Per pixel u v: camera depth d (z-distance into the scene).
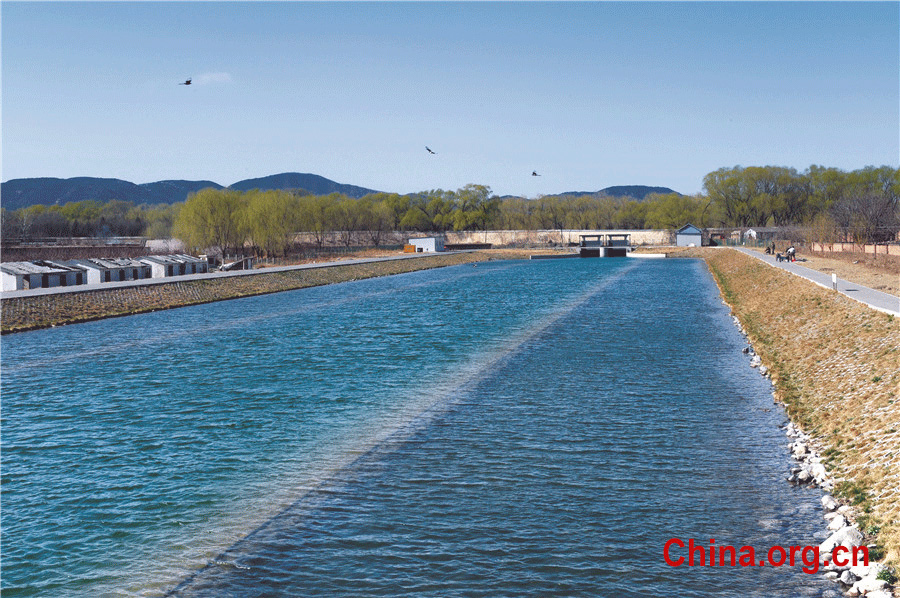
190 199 157.75
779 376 37.12
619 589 16.47
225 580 17.33
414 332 56.19
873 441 23.42
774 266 87.88
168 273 109.00
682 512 20.42
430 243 196.25
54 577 17.73
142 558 18.55
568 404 32.34
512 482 22.92
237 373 41.16
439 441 27.34
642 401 32.66
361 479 23.55
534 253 196.38
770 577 16.80
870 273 73.75
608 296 82.56
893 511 18.44
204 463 25.58
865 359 33.34
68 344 52.75
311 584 17.02
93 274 93.88
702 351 44.88
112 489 23.31
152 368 43.03
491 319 63.31
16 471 25.12
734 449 25.72
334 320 64.94
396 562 17.95
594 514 20.41
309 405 33.38
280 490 22.80
